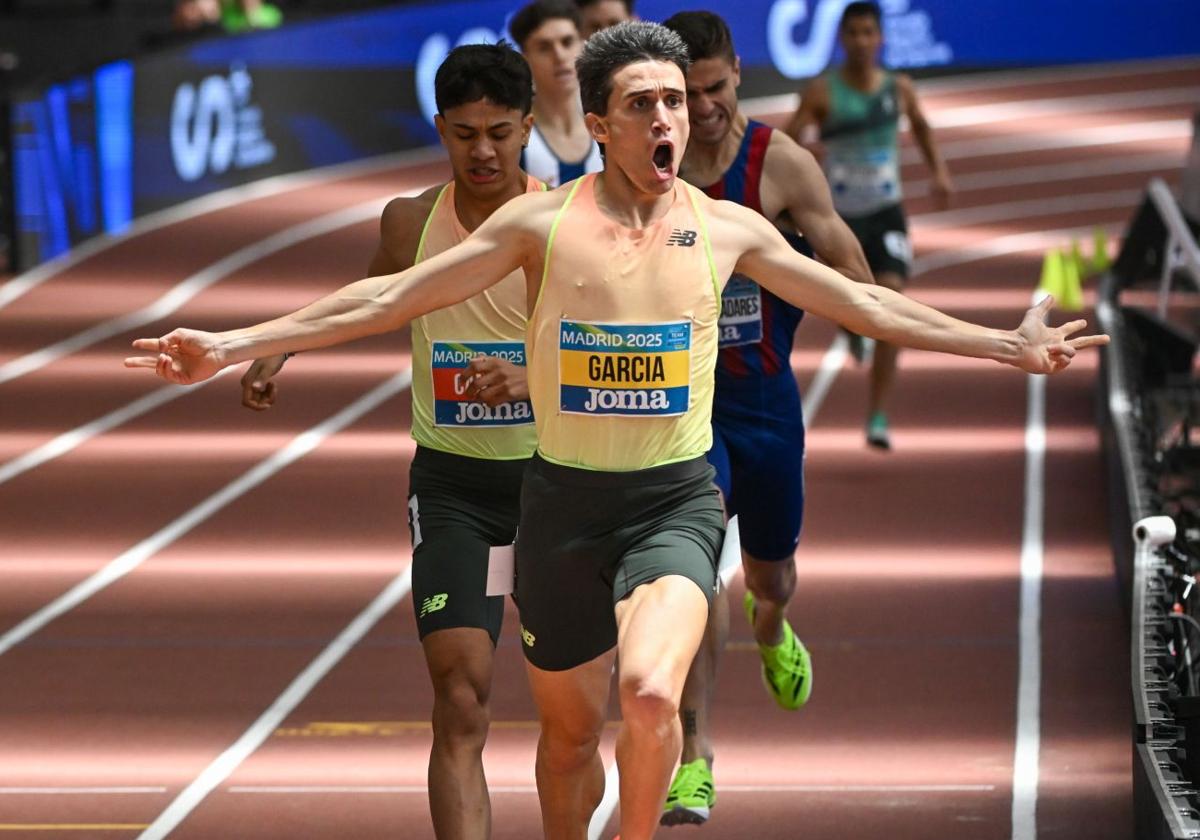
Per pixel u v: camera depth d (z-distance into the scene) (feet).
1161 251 156.87
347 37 282.15
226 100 262.88
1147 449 105.40
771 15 330.34
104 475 137.69
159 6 292.61
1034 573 108.47
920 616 100.32
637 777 48.16
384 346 184.14
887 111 141.49
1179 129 322.75
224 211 254.27
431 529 60.29
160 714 86.63
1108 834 69.56
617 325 50.44
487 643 57.77
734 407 71.26
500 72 58.95
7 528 123.44
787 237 71.46
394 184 273.75
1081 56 356.79
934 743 80.74
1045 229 258.57
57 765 79.82
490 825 56.54
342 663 94.38
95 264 224.12
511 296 60.34
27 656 96.27
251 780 77.66
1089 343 51.11
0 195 218.59
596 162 75.72
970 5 353.72
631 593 50.21
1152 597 73.77
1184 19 357.20
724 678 90.68
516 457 60.80
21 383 169.68
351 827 71.97
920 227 259.80
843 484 129.90
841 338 181.57
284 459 142.10
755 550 73.51
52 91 226.17
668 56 49.75
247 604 105.29
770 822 71.61
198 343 49.24
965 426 147.43
